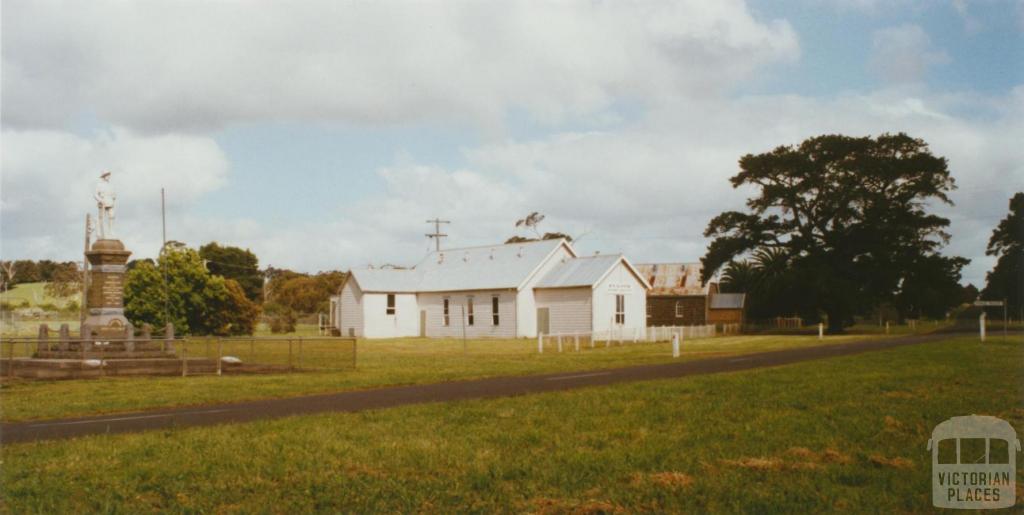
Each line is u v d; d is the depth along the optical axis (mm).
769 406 16719
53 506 9516
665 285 92250
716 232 79750
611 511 8977
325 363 33656
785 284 75750
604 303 57938
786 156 75125
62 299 95625
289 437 13547
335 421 15359
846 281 73562
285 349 45031
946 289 75938
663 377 24391
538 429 14102
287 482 10508
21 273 116312
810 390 19484
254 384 24000
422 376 26344
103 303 32656
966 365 26750
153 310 57531
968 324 91188
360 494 9891
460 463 11406
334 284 114938
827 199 74625
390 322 67875
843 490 9727
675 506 9141
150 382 24953
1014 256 92625
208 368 29156
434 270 70875
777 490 9750
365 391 22062
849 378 22422
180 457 12008
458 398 19406
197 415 17125
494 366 30922
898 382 21062
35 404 19203
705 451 12000
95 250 32656
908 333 68250
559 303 59844
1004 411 15336
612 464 11195
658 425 14398
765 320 88312
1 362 29000
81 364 27641
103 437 13828
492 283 62719
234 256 93438
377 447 12594
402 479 10578
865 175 73375
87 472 11102
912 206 75125
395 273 70125
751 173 77188
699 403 17297
